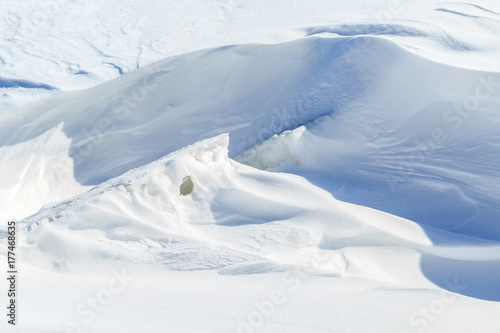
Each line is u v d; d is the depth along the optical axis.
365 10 13.12
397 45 8.99
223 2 15.25
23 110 10.34
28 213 8.96
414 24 10.70
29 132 10.15
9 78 11.30
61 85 10.99
